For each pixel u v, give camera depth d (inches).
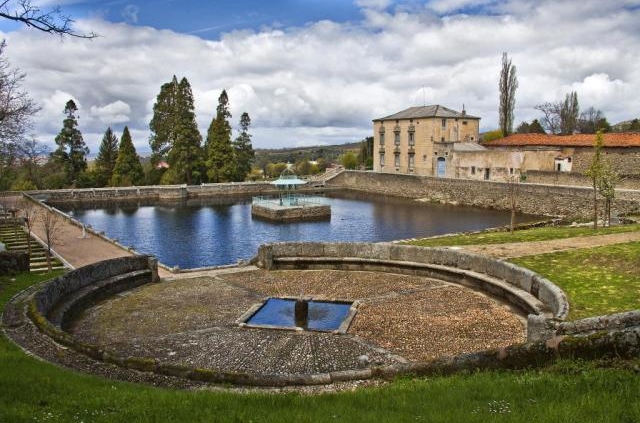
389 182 3186.5
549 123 4023.1
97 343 558.6
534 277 653.9
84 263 1171.9
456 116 3122.5
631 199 1819.6
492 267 744.3
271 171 5036.9
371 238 1806.1
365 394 334.0
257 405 318.3
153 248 1654.8
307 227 2090.3
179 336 577.6
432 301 697.6
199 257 1512.1
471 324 602.2
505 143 2684.5
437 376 375.9
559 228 1311.5
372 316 639.8
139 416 292.8
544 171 2321.6
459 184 2664.9
